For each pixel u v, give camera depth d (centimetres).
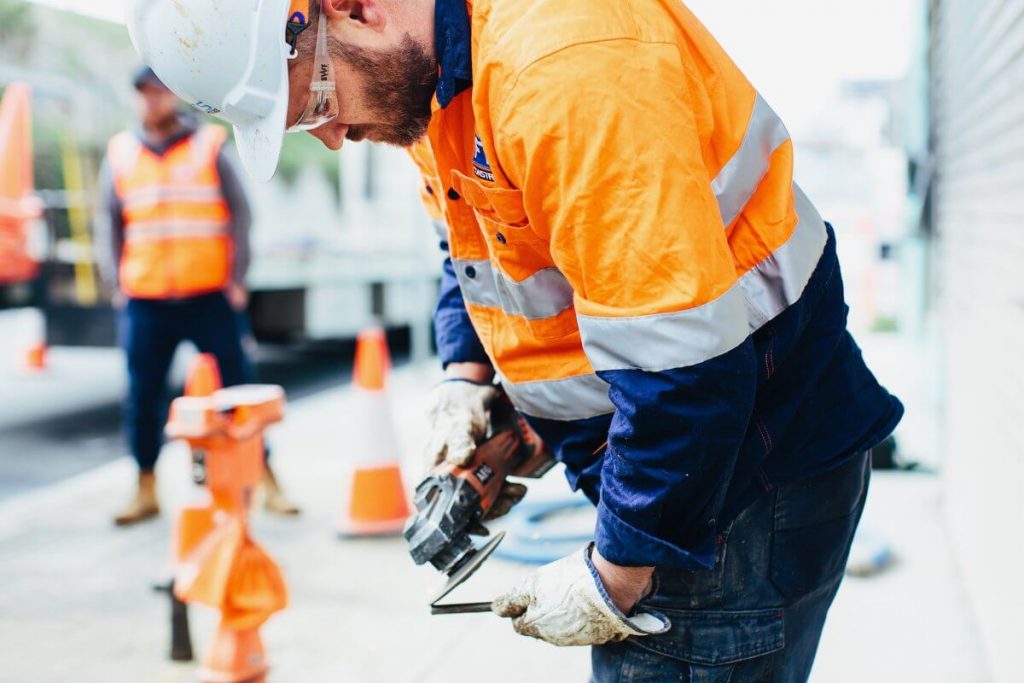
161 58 154
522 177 136
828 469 163
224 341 490
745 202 148
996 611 291
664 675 161
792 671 171
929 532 419
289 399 816
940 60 490
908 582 369
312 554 433
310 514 489
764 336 151
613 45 129
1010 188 286
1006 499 283
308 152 831
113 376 932
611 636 152
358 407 458
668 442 132
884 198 1029
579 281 136
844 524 170
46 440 685
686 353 127
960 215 412
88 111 659
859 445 166
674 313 127
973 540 347
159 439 490
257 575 288
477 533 182
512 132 132
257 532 462
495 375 205
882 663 310
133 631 362
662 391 129
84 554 444
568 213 131
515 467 194
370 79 152
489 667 321
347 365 1013
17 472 602
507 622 354
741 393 131
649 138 128
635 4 135
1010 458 279
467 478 180
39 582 410
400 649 338
